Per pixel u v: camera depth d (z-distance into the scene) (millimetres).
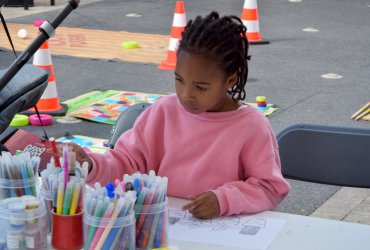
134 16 11219
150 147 2408
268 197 2256
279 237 2021
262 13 11703
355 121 5910
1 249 1857
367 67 7941
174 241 1987
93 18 10906
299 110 6176
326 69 7793
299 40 9438
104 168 2332
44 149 2695
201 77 2062
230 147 2279
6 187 2004
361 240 2008
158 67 7719
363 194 4520
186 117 2344
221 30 2078
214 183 2299
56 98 5953
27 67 3455
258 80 7203
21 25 10188
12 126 5539
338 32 10133
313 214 4199
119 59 8039
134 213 1845
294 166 2742
